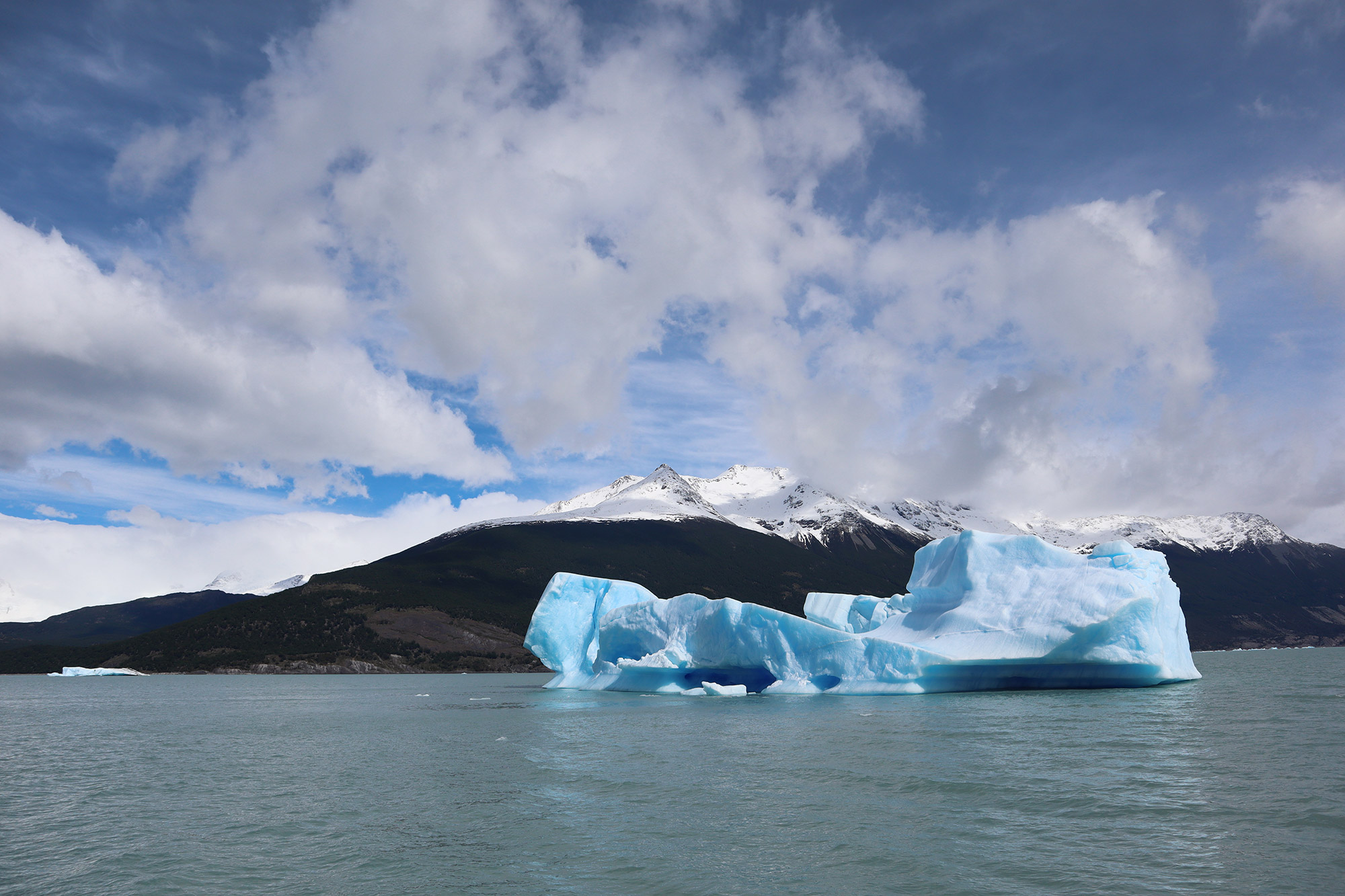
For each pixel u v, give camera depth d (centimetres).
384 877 1205
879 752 2127
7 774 2319
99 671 11556
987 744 2195
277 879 1223
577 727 3044
